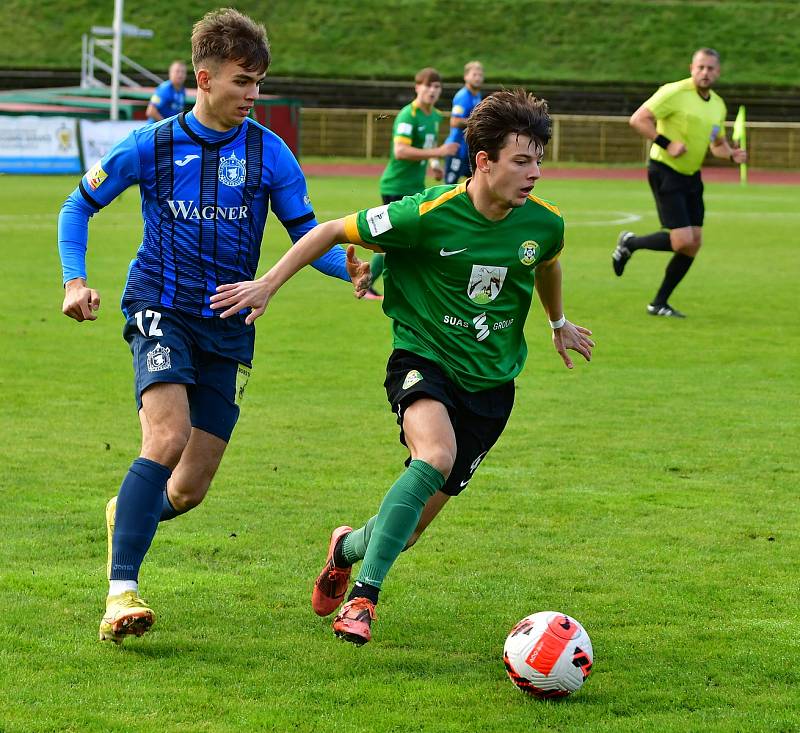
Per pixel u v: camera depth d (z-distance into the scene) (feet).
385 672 39.78
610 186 330.34
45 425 75.05
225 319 44.04
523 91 41.27
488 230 41.88
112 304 122.62
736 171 409.69
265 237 192.95
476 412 42.80
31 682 38.17
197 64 42.83
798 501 61.31
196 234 43.57
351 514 58.13
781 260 170.71
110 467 65.98
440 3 481.46
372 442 72.38
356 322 116.88
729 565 51.39
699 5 484.74
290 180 45.14
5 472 64.44
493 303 42.55
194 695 37.42
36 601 45.65
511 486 63.77
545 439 73.67
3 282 136.77
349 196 262.06
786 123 423.23
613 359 99.40
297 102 350.23
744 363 98.27
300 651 41.45
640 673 39.88
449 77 447.42
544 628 37.60
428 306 42.75
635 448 71.72
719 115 117.39
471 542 54.39
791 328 115.14
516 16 478.18
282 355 99.60
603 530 56.29
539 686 37.27
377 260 130.31
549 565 51.26
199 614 44.80
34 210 218.38
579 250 182.09
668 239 118.83
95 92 357.00
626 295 136.15
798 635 43.47
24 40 451.53
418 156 133.90
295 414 79.25
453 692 38.11
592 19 477.36
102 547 52.60
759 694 38.34
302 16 473.67
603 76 451.12
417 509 39.73
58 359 95.76
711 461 68.95
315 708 36.68
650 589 48.32
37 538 53.62
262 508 58.95
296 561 51.21
